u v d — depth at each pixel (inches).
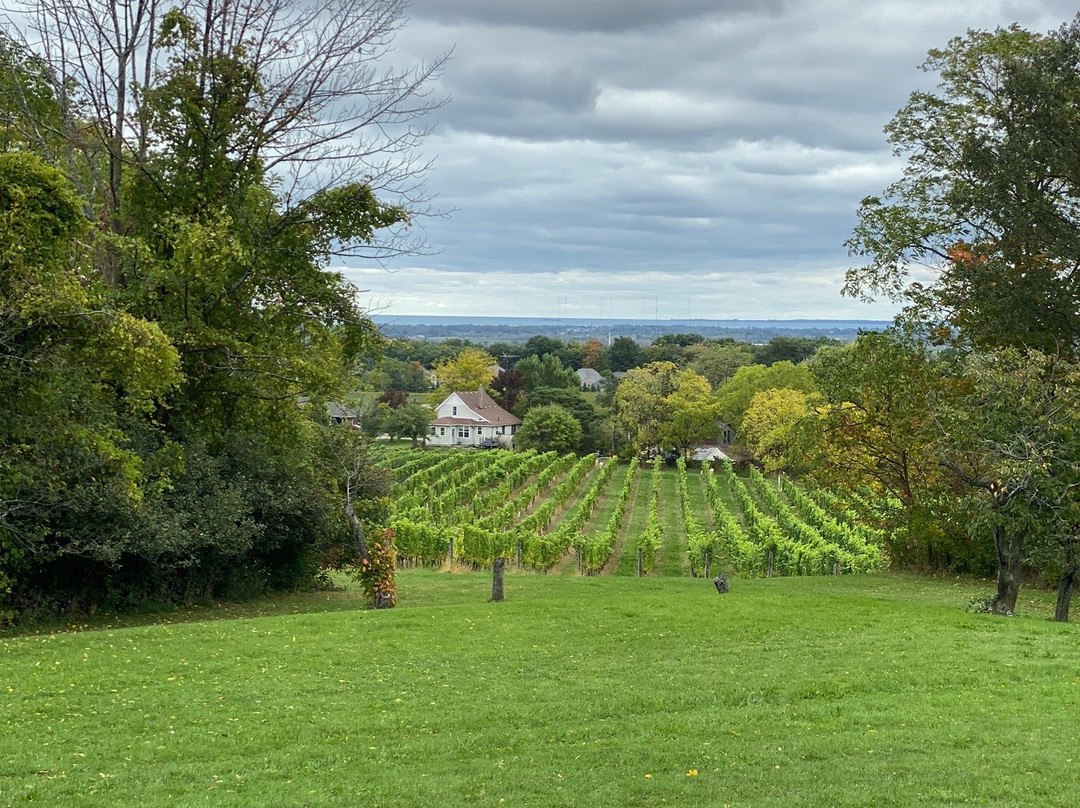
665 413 4146.2
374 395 1472.7
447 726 489.4
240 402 1067.3
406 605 1044.5
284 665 627.2
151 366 803.4
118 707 522.3
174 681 582.6
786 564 1612.9
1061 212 1173.1
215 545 963.3
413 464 3203.7
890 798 358.0
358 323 1085.1
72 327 798.5
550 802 371.9
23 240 726.5
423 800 376.5
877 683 560.4
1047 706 497.0
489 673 607.5
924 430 984.9
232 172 993.5
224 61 943.0
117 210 993.5
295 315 1063.6
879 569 1507.1
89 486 831.1
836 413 1418.6
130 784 398.6
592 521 2453.2
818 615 810.8
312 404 1153.4
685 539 2164.1
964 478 881.5
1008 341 1167.0
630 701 531.2
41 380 790.5
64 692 551.8
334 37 1005.8
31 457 808.3
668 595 970.7
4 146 864.9
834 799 360.2
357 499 1236.5
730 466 3693.4
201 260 890.1
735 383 4074.8
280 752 446.0
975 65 1272.1
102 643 696.4
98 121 964.0
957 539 1325.0
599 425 4441.4
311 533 1157.7
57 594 908.6
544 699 539.2
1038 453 832.9
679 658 647.8
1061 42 1174.3
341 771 417.7
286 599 1146.7
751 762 415.5
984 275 1188.5
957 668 592.1
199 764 427.5
